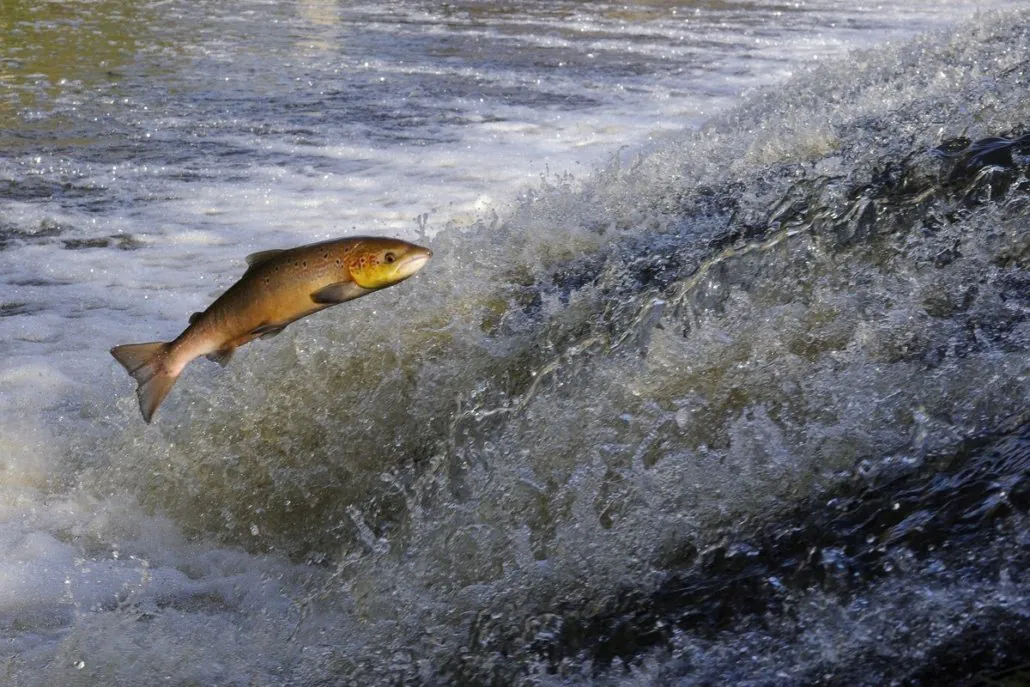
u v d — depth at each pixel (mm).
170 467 4754
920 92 5934
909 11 22312
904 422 3043
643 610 2816
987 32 7344
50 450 5066
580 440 3672
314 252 2605
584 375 4016
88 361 6027
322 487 4480
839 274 3875
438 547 3520
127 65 15078
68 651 3479
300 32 18578
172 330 6508
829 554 2666
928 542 2555
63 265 7578
